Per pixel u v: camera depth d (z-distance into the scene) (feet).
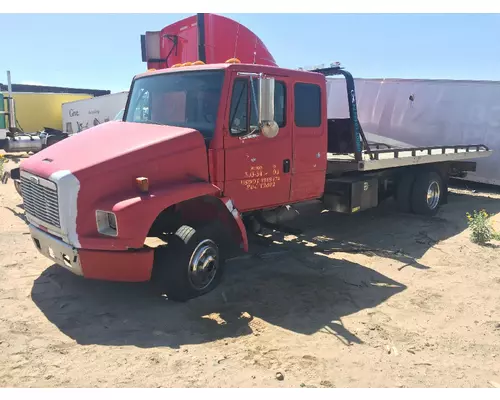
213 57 22.95
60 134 66.39
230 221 16.65
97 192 13.80
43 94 125.39
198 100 16.81
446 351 13.05
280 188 18.79
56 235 14.44
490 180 40.29
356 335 13.84
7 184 38.06
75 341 12.97
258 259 20.63
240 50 23.76
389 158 24.34
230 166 16.70
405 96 43.19
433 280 18.54
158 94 18.12
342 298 16.60
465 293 17.22
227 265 19.70
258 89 16.28
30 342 12.80
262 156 17.75
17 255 19.98
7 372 11.29
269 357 12.39
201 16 22.81
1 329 13.47
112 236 13.60
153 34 25.93
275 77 17.75
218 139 16.20
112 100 80.89
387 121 44.37
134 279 14.16
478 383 11.47
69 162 14.38
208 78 16.67
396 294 17.07
